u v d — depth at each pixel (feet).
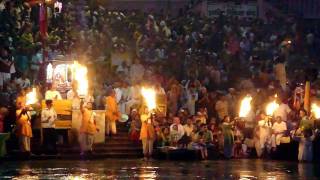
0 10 143.84
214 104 142.51
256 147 135.64
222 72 159.84
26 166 110.32
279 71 155.33
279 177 99.40
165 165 114.93
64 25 162.09
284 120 136.26
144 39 165.27
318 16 200.13
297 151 132.05
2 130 121.39
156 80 145.69
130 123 132.57
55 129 125.29
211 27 177.06
